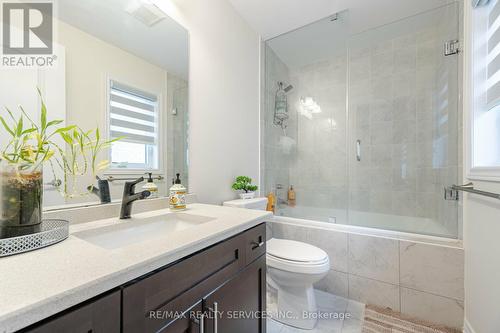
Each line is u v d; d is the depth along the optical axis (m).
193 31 1.43
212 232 0.74
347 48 2.41
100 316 0.43
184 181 1.37
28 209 0.60
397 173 2.24
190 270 0.65
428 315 1.39
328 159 2.60
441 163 1.89
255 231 0.99
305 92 2.72
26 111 0.75
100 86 0.98
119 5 1.06
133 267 0.48
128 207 0.94
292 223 1.97
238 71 1.88
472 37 1.23
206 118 1.53
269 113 2.34
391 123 2.28
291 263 1.29
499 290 0.94
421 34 2.14
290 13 1.88
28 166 0.60
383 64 2.32
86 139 0.91
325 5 1.79
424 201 2.08
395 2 1.78
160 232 0.99
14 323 0.32
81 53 0.91
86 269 0.46
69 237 0.67
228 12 1.74
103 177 0.97
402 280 1.48
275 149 2.44
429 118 2.07
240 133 1.90
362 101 2.43
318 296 1.69
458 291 1.32
